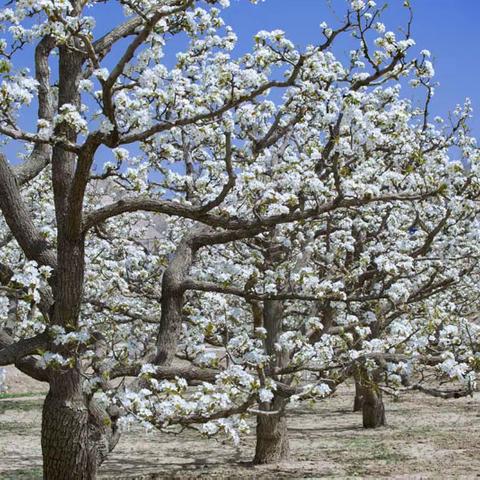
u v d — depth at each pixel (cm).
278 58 961
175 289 1093
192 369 998
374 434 1989
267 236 1303
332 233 1387
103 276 1212
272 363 1355
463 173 1056
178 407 859
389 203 1398
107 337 1150
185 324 1130
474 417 2219
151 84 839
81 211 929
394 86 1409
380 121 950
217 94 937
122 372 973
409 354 1050
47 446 963
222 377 902
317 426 2206
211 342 1085
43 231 1034
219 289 1079
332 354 1070
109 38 1070
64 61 1038
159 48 861
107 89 792
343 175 923
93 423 982
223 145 1252
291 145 1521
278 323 1495
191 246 1141
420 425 2111
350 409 2623
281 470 1499
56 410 955
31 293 827
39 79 1075
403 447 1733
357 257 1470
